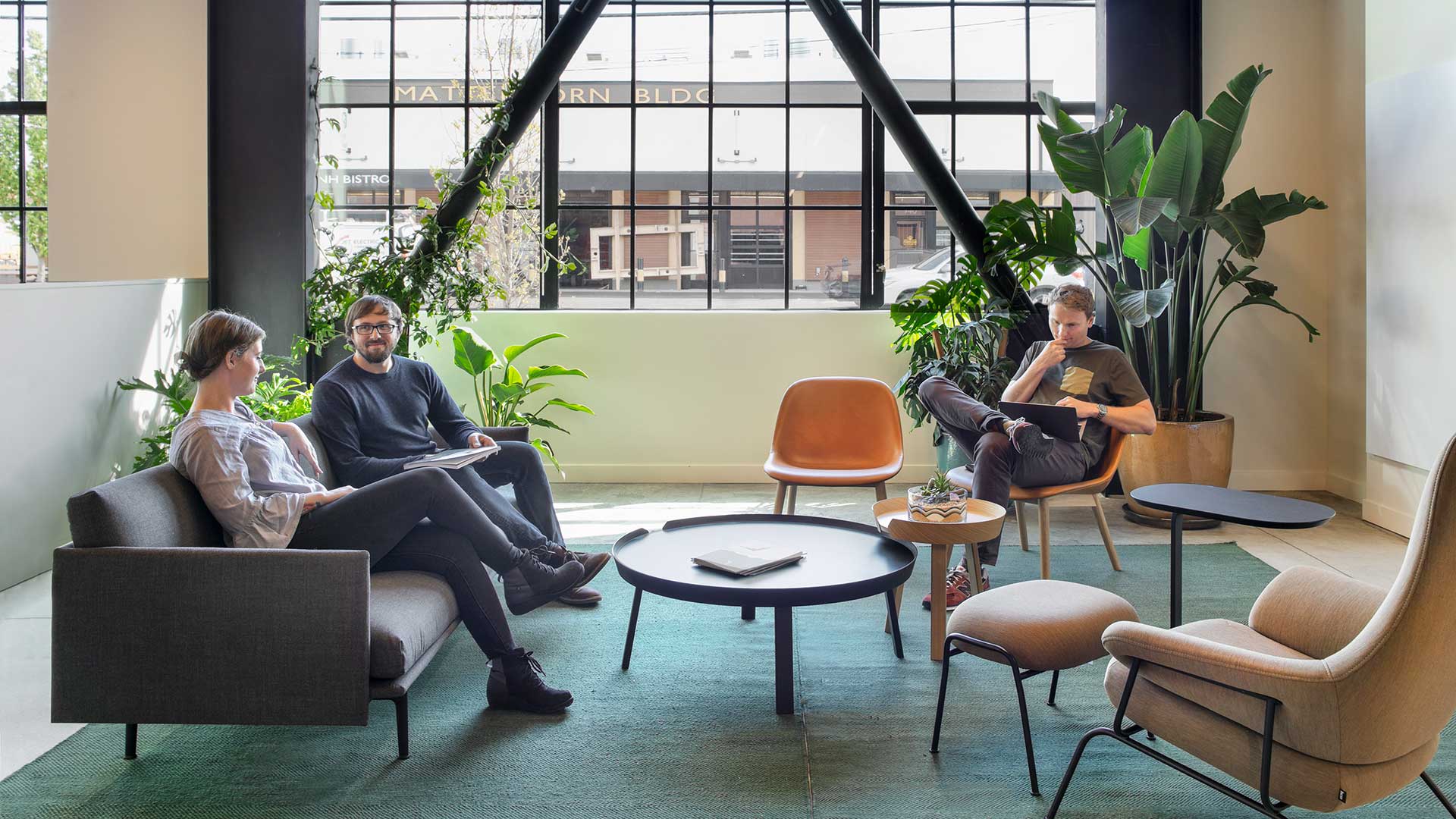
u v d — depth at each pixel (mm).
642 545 3016
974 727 2611
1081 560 4164
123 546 2270
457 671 3020
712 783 2316
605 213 5934
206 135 5312
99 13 5367
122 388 4316
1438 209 4176
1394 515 4574
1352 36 5125
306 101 5039
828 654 3146
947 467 5191
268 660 2266
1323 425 5535
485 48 5812
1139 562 4113
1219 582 3818
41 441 3881
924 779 2336
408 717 2564
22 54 5812
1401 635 1606
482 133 5805
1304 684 1678
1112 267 5406
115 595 2262
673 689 2873
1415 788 2270
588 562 3070
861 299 5922
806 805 2217
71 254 5453
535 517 3643
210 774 2359
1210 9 5375
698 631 3369
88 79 5395
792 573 2699
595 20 5125
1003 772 2369
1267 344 5496
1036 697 2803
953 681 2920
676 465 5875
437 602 2596
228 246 5086
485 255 5922
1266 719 1767
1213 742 1892
